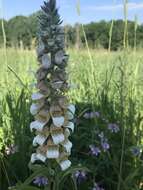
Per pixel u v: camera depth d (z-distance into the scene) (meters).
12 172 4.05
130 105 5.01
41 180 3.64
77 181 3.94
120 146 4.54
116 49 6.96
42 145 2.83
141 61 6.44
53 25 2.59
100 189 3.82
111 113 5.29
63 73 2.71
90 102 5.49
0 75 7.01
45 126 2.80
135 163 4.18
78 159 4.46
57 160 2.85
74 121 4.83
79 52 7.48
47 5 2.62
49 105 2.77
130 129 4.66
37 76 2.73
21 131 4.43
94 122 4.93
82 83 6.50
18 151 4.27
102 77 6.75
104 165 4.30
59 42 2.63
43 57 2.62
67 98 2.78
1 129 4.81
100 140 4.46
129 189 3.79
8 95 5.18
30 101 5.07
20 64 8.19
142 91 6.26
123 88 5.05
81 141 4.64
